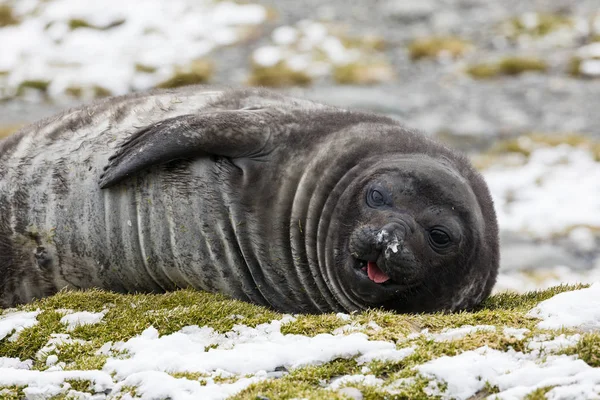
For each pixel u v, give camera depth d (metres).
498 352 21.31
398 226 26.11
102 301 26.23
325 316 24.62
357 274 26.73
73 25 120.88
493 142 89.75
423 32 123.12
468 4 130.12
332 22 125.12
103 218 28.67
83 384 21.42
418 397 19.80
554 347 21.11
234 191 28.39
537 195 75.75
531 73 109.56
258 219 28.36
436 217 26.94
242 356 22.16
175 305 25.95
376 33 122.62
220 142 28.14
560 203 74.06
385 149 28.98
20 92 105.12
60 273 29.34
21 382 21.53
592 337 20.91
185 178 28.31
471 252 27.66
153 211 28.41
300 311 29.19
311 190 28.45
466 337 22.08
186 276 28.89
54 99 103.88
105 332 24.38
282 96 31.89
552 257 62.59
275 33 121.25
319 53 114.94
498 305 28.73
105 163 29.00
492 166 82.88
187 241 28.42
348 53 115.69
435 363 20.59
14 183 29.47
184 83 106.69
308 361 21.80
